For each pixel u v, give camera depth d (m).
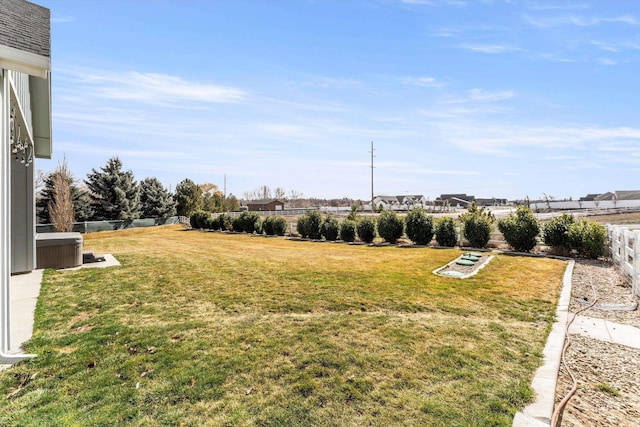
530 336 3.83
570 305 5.20
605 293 5.97
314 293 5.71
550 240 10.83
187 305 4.98
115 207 26.33
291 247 13.51
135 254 10.07
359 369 3.00
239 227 21.86
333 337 3.74
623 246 7.23
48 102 6.94
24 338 3.67
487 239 12.46
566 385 2.84
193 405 2.46
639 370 3.14
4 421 2.27
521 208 12.25
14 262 6.85
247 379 2.82
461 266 8.70
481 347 3.49
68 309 4.71
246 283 6.41
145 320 4.29
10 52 3.17
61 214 20.95
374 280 6.77
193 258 9.49
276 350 3.38
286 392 2.63
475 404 2.46
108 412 2.37
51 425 2.23
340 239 16.20
